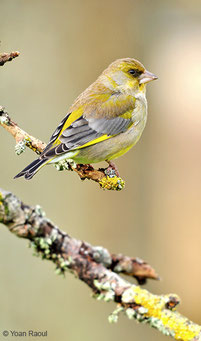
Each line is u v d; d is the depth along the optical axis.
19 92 12.66
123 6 13.46
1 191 5.84
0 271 11.98
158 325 5.78
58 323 12.05
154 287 13.32
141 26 13.88
